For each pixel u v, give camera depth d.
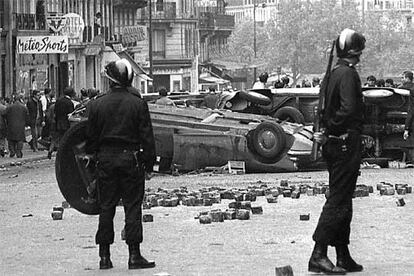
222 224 20.31
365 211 21.78
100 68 95.75
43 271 15.79
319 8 162.75
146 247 17.70
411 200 23.84
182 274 14.98
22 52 68.50
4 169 41.56
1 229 20.61
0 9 69.88
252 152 32.72
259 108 36.34
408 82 35.50
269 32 163.12
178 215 21.84
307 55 162.62
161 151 33.06
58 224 21.19
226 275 14.78
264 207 22.88
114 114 15.74
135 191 15.75
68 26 74.00
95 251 17.69
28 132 60.41
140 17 127.81
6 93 70.31
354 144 14.49
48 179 34.59
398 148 35.62
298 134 33.16
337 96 14.53
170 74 129.38
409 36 174.00
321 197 24.77
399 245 17.34
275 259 16.22
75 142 18.33
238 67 152.00
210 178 31.25
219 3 161.88
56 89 81.94
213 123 33.03
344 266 14.76
